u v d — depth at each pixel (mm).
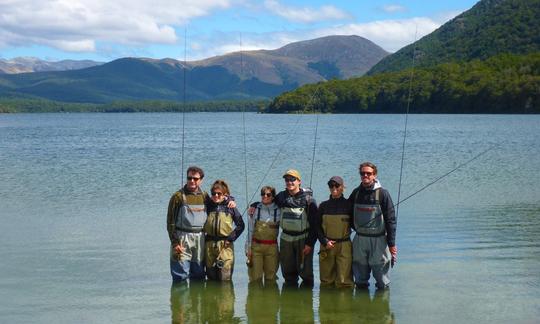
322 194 19750
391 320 8250
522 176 24500
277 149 41562
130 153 40344
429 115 113750
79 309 8844
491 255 11656
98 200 19484
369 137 54562
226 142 50656
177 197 9734
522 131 59938
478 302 8938
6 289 9797
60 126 106625
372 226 9250
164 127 93062
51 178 25875
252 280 9820
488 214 15977
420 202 18094
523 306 8773
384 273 9375
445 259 11391
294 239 9609
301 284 9812
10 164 32875
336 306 8805
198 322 8273
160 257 11859
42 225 15219
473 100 112438
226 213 9883
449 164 29812
